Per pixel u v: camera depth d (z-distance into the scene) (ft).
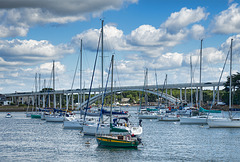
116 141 142.20
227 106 438.40
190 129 220.43
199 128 224.94
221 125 221.46
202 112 289.53
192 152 137.49
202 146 151.33
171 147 148.77
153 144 157.07
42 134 198.29
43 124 274.98
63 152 137.59
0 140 174.40
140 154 132.77
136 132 164.35
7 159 126.11
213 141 165.27
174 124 262.26
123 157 127.03
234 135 185.37
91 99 506.48
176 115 300.20
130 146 142.00
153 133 200.54
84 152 136.56
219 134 190.49
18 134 201.16
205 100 646.33
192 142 162.81
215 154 133.59
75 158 126.11
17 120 334.03
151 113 339.16
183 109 348.38
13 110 581.94
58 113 326.65
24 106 619.26
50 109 386.32
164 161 121.29
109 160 122.52
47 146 152.46
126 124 171.32
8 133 207.51
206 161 121.90
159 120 298.15
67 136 185.88
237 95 446.19
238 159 124.98
